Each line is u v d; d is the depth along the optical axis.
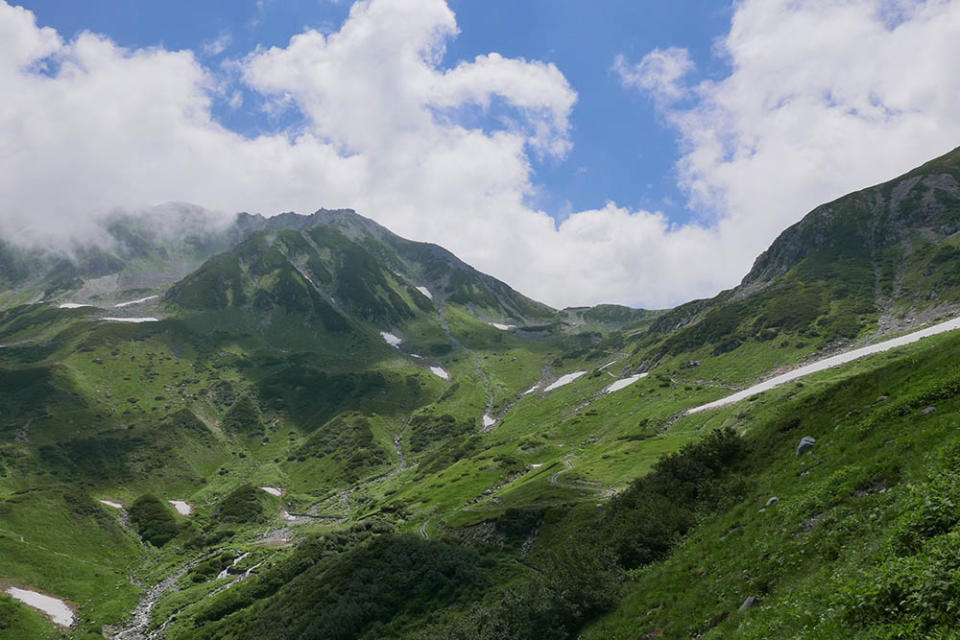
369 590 67.94
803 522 26.80
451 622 56.41
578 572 38.28
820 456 33.72
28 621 105.12
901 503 21.44
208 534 164.75
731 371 193.75
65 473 195.88
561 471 123.31
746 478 40.19
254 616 87.69
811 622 18.06
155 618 111.00
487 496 130.25
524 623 38.25
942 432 25.02
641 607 31.69
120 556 148.75
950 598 13.62
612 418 191.12
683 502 44.59
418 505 139.00
